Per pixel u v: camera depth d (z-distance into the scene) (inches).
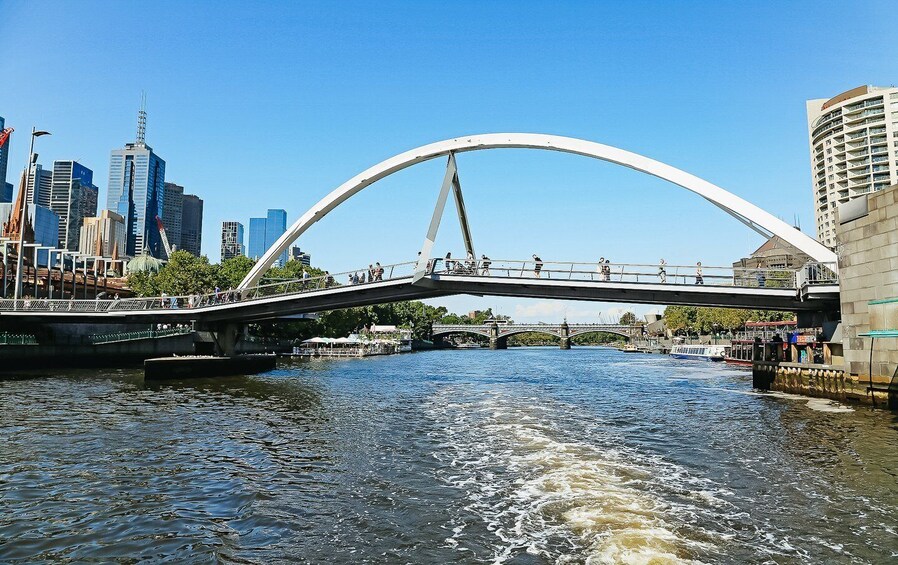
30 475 605.0
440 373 2294.5
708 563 372.5
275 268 3976.4
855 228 1218.6
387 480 585.0
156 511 490.9
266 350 3555.6
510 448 740.0
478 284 1587.1
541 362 3499.0
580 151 1706.4
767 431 876.6
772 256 4030.5
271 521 463.8
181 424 935.0
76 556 396.5
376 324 5831.7
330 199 1978.3
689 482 570.9
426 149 1854.1
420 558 386.0
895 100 5123.0
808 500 513.3
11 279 3097.9
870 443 778.8
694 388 1643.7
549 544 405.4
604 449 733.3
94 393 1371.8
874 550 398.0
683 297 1481.3
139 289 3545.8
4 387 1476.4
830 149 5580.7
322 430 882.8
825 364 1359.5
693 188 1563.7
